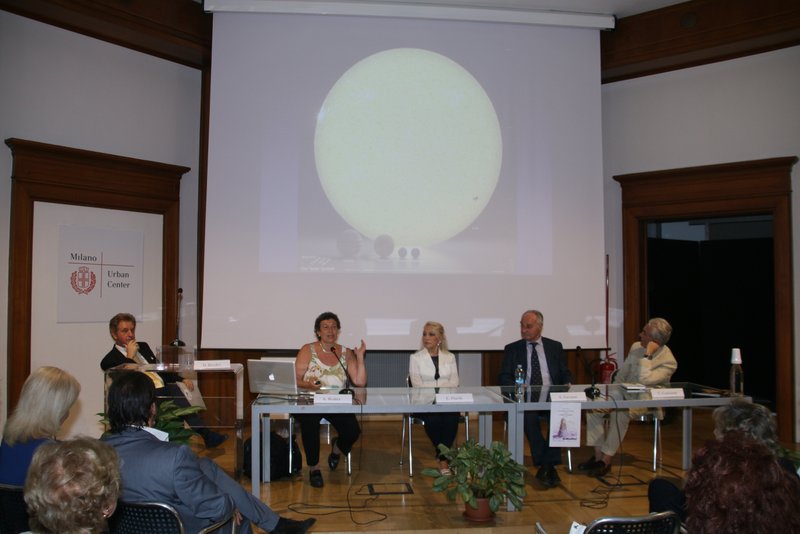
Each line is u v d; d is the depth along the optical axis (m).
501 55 5.61
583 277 5.61
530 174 5.59
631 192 6.07
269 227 5.37
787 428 5.29
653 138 5.98
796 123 5.33
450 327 5.48
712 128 5.70
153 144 5.54
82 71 5.10
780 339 5.34
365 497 3.64
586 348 5.56
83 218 5.09
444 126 5.54
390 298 5.45
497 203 5.56
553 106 5.64
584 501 3.60
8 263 4.67
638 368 4.25
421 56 5.54
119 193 5.28
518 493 3.28
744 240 6.94
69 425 4.91
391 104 5.51
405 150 5.51
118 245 5.29
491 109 5.58
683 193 5.80
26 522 2.09
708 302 7.16
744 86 5.57
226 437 3.87
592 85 5.68
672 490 2.33
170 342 5.57
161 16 5.28
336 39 5.48
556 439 3.45
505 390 3.80
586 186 5.64
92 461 1.45
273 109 5.41
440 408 3.39
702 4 5.52
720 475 1.44
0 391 4.53
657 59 5.75
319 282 5.39
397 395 3.65
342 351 4.16
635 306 6.03
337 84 5.46
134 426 2.12
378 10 5.43
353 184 5.46
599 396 3.61
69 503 1.39
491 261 5.53
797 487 1.47
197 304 5.73
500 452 3.29
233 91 5.39
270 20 5.43
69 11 4.80
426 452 4.70
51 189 4.88
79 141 5.07
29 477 1.43
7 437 2.22
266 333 5.33
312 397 3.54
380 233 5.47
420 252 5.49
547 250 5.58
